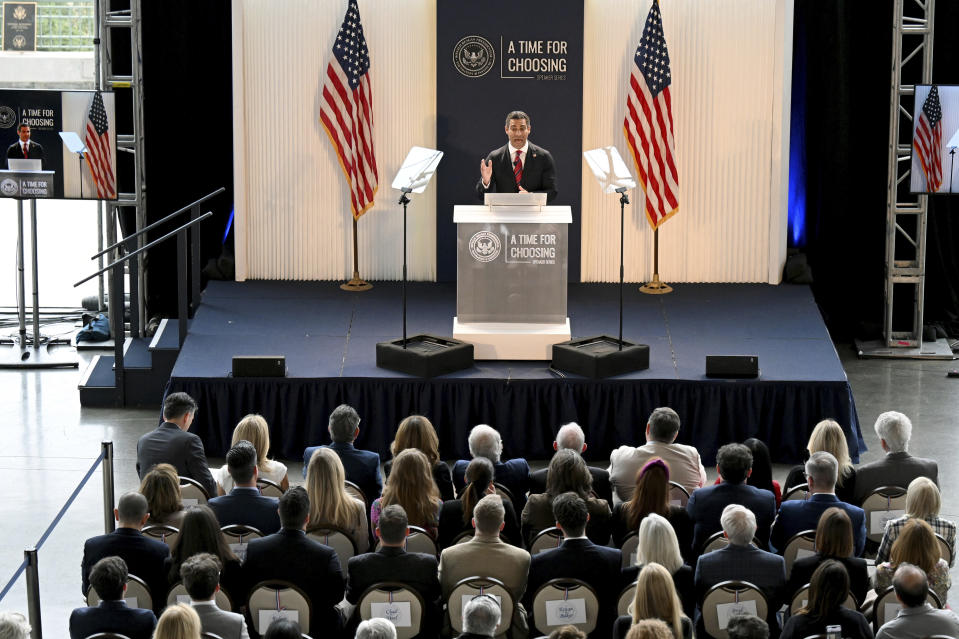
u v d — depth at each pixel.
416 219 17.77
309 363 14.80
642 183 17.02
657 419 11.03
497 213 14.87
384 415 14.41
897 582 7.97
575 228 17.66
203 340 15.51
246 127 17.50
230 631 7.96
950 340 18.45
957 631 7.94
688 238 17.66
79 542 12.30
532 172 16.22
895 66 16.89
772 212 17.52
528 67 17.14
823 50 17.97
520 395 14.32
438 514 10.02
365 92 17.03
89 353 17.70
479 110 17.27
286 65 17.34
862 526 9.59
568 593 8.64
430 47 17.25
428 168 14.41
